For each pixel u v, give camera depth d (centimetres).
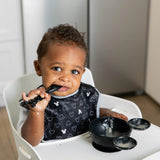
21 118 85
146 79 239
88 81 109
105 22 213
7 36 204
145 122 87
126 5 213
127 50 226
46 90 81
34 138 80
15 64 212
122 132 87
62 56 80
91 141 87
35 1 199
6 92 97
